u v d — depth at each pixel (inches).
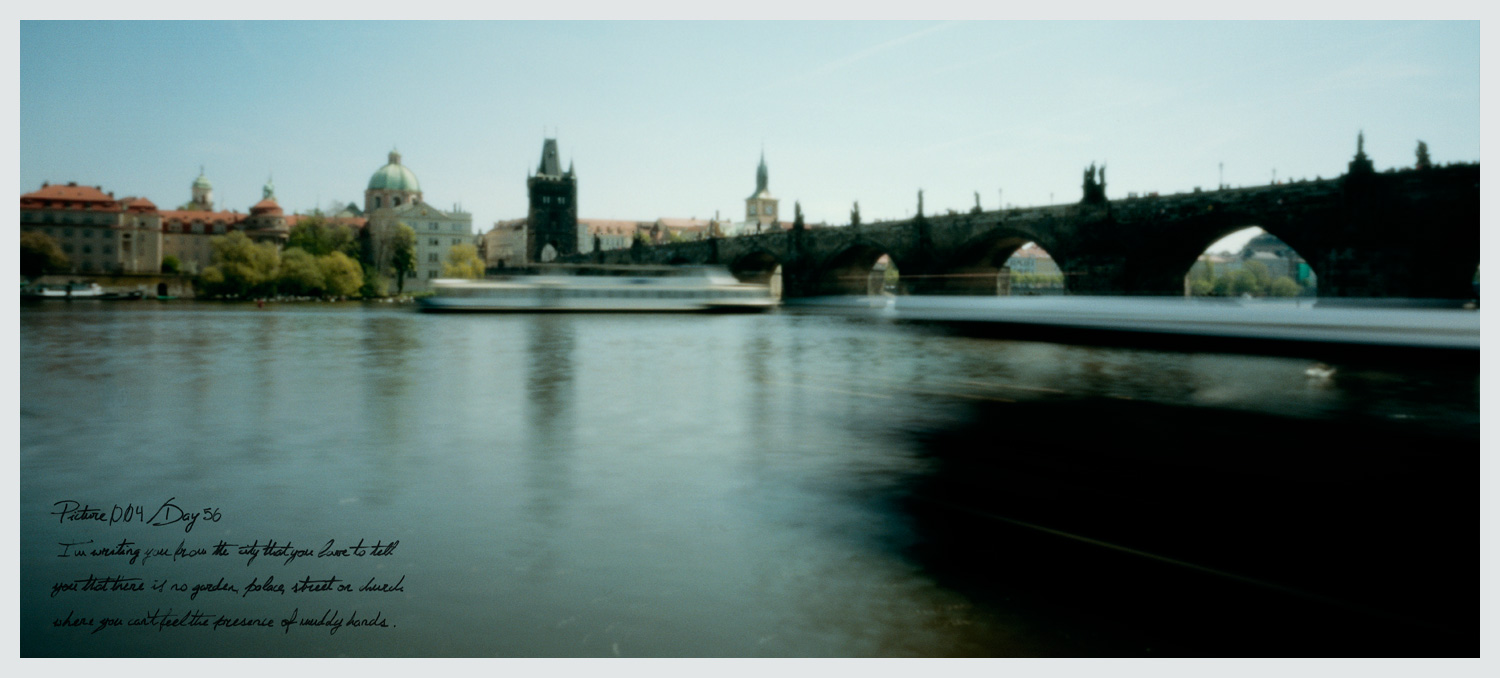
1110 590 245.9
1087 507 331.6
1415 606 234.2
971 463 414.9
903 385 768.9
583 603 237.9
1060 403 645.9
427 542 290.7
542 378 820.0
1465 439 497.4
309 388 730.2
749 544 286.7
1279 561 269.3
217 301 5167.3
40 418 555.2
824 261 4347.9
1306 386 798.5
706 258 5467.5
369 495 351.6
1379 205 2069.4
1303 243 2246.6
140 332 1712.6
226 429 512.7
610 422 542.3
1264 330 1786.4
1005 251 3469.5
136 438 481.1
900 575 256.8
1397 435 510.0
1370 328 1583.4
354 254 6766.7
